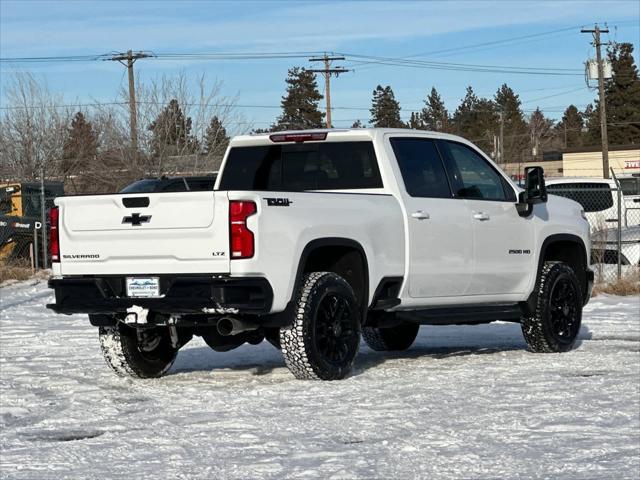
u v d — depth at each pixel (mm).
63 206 9617
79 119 48031
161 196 9117
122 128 41812
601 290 21438
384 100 93688
